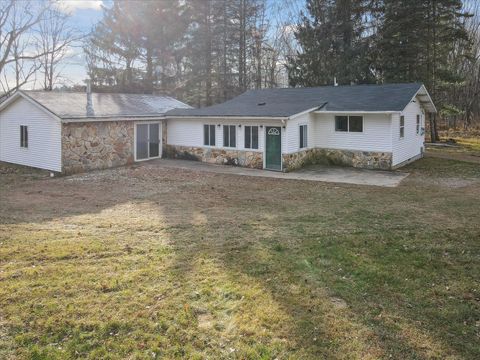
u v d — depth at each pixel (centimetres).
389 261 674
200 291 562
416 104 2084
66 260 677
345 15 3155
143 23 3484
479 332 466
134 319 490
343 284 588
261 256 694
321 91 2177
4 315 497
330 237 798
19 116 1919
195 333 463
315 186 1431
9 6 2530
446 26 2773
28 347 438
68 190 1373
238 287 575
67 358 420
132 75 3675
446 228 862
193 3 3525
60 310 509
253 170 1816
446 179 1549
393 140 1781
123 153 1994
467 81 4019
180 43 3631
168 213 1028
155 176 1648
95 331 467
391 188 1381
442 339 452
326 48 3212
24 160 1931
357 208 1077
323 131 1958
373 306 524
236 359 419
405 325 479
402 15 2725
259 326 478
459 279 605
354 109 1797
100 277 606
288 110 1830
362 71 2988
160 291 562
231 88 3697
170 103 2477
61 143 1728
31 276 607
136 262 666
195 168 1867
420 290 570
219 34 3609
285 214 1013
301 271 632
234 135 1941
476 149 2534
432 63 2817
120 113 1955
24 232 845
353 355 423
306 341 448
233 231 851
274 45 4091
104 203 1160
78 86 3466
